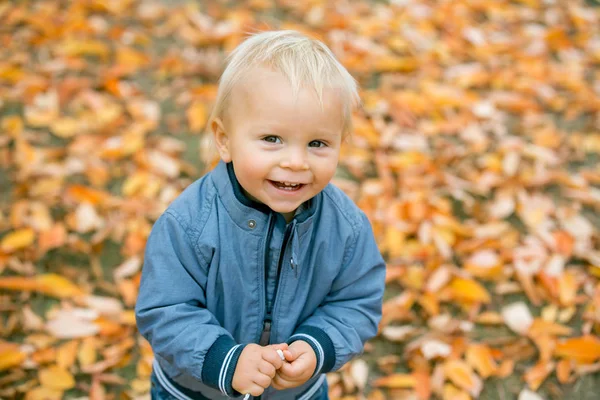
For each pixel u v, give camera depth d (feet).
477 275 8.43
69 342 7.29
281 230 4.58
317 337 4.67
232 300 4.73
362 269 4.90
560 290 8.23
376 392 7.15
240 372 4.37
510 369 7.43
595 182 10.15
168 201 9.17
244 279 4.65
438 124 10.96
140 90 11.28
